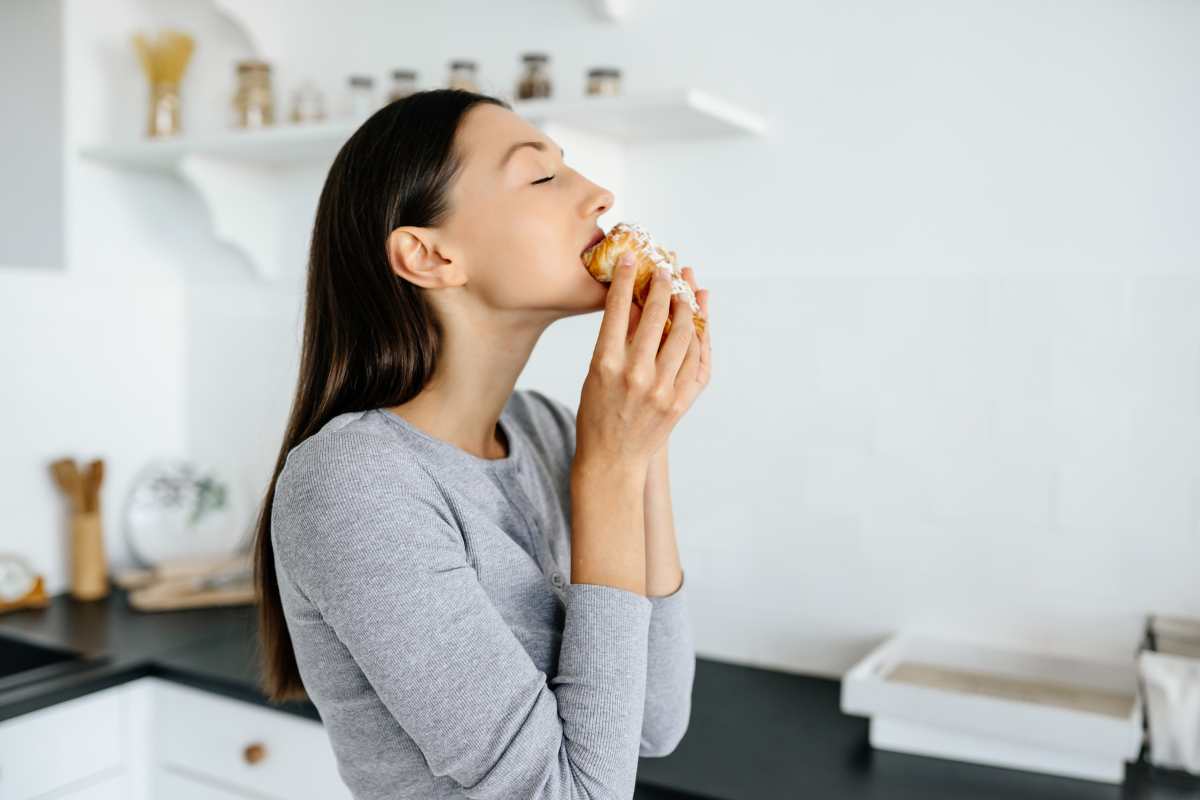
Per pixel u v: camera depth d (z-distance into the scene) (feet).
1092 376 4.87
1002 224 5.02
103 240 7.16
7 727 5.12
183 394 7.71
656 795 4.30
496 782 2.31
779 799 4.15
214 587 6.97
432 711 2.32
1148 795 4.19
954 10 5.07
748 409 5.68
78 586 6.89
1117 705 4.62
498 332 2.74
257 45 7.02
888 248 5.28
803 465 5.56
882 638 5.43
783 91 5.49
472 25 6.38
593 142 5.69
